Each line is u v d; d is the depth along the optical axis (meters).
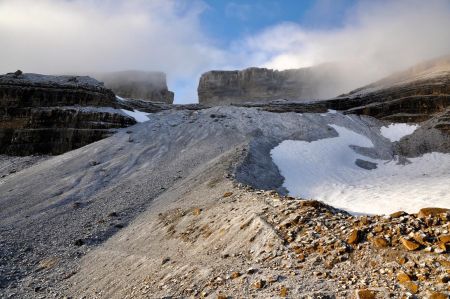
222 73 178.50
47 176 51.56
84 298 17.17
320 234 13.03
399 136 72.88
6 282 21.89
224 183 30.14
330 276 10.39
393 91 85.75
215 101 175.00
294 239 13.31
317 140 65.31
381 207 32.59
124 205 35.47
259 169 42.53
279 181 42.66
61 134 74.19
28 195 44.03
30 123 76.12
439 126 69.06
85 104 81.19
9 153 74.62
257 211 17.17
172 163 51.97
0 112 79.12
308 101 93.06
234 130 68.88
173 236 21.09
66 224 32.38
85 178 48.94
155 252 19.73
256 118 78.56
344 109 89.25
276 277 11.04
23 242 28.75
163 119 82.31
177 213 25.58
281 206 16.92
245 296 10.52
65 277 21.52
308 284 10.23
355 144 67.38
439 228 10.70
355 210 32.59
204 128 71.50
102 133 72.94
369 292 8.88
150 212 30.97
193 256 16.17
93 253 24.69
